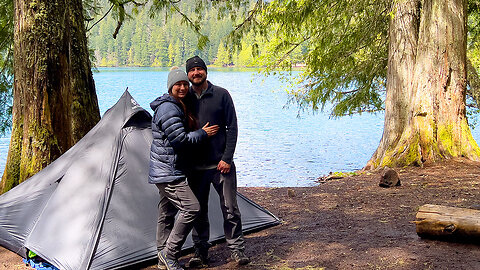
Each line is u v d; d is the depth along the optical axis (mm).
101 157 4871
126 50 163375
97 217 4438
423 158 8945
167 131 3758
